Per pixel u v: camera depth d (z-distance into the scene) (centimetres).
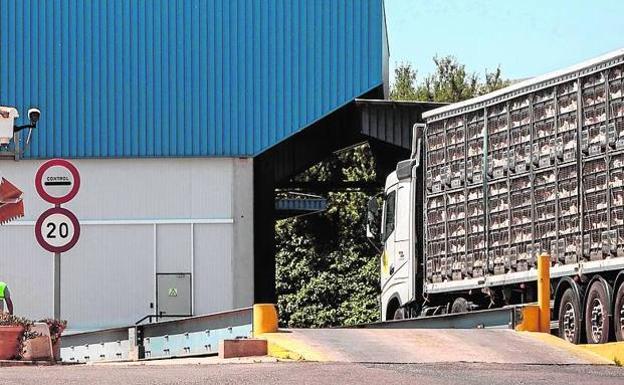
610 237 2672
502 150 3183
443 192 3491
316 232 7531
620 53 2639
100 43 4988
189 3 4975
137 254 4991
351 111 5200
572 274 2817
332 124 5250
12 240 5009
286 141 5256
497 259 3200
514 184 3117
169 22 4978
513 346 2133
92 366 2084
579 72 2808
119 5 4988
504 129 3172
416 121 4991
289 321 7381
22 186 4981
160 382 1669
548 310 2378
